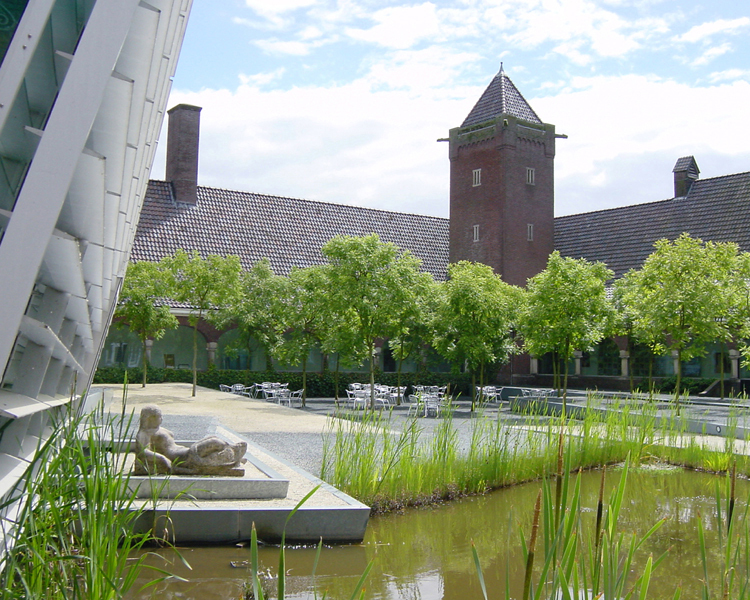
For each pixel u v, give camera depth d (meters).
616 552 2.51
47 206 3.22
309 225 43.25
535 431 12.51
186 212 39.38
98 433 4.71
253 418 18.25
